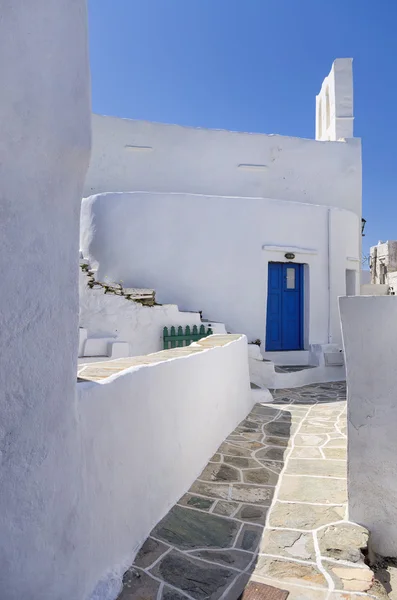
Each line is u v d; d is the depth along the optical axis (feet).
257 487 15.06
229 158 45.14
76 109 7.60
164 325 30.86
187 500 13.91
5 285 6.88
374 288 68.39
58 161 7.48
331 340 37.86
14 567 6.91
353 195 47.39
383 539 12.23
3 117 6.76
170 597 9.29
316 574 10.29
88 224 35.63
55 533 7.53
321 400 28.96
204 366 17.37
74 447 7.95
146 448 11.73
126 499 10.46
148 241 34.06
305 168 46.47
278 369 34.60
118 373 10.71
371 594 9.63
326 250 38.04
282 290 37.29
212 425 18.40
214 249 34.68
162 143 44.06
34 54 7.09
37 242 7.29
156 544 11.23
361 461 12.53
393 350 12.08
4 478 6.84
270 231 35.78
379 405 12.30
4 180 6.84
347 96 50.90
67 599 7.79
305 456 18.13
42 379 7.36
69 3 7.57
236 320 34.88
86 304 29.37
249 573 10.30
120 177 43.21
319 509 13.43
